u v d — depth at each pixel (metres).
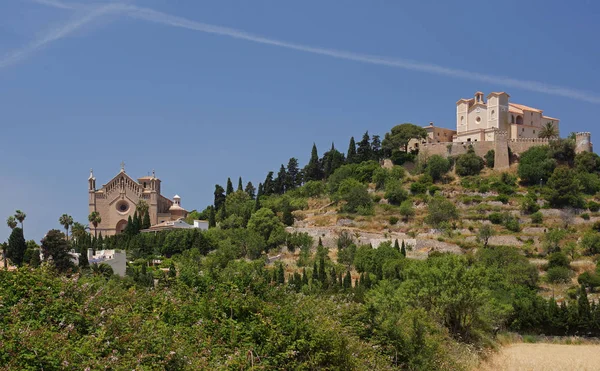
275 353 28.83
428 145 182.38
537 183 162.38
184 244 149.00
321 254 128.88
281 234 147.00
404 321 41.44
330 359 30.42
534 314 90.94
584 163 164.50
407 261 111.56
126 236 157.62
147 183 193.75
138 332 24.95
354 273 124.44
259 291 35.38
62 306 25.86
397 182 167.12
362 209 158.75
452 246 134.62
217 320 30.98
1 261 106.44
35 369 20.33
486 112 185.75
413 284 57.47
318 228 150.50
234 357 26.09
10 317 23.80
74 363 21.22
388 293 56.12
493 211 151.75
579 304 91.75
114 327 24.73
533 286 114.25
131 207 184.50
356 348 32.97
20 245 109.31
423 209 157.00
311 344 29.72
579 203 148.00
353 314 40.31
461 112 192.00
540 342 84.00
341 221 156.00
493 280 105.38
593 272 119.44
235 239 145.75
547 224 144.12
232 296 32.38
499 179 165.88
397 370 37.22
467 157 172.50
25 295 26.50
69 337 24.02
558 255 123.44
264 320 30.31
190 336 28.08
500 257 119.44
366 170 183.38
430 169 174.12
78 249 129.88
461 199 158.12
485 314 60.25
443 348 44.66
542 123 191.75
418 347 40.50
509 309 76.75
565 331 90.00
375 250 123.94
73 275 29.78
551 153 166.50
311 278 103.00
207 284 34.91
